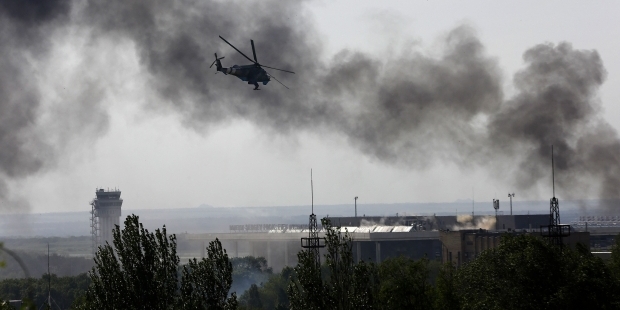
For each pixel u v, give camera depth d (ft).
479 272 321.11
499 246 324.19
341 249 293.02
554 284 299.58
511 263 304.71
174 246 277.03
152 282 269.85
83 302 303.48
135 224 274.16
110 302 267.18
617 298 294.46
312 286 286.05
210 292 271.90
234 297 276.62
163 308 269.64
